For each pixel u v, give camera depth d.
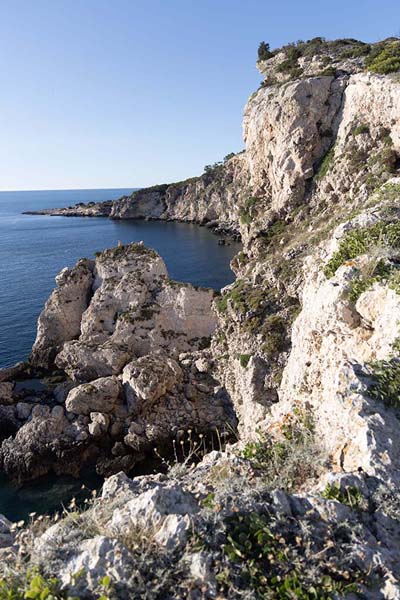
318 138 46.88
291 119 47.88
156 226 128.88
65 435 26.67
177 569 4.99
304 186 47.41
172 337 35.00
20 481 25.31
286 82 55.31
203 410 28.25
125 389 28.98
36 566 5.22
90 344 33.28
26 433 26.66
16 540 7.05
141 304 35.91
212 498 6.21
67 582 4.98
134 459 26.11
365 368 8.44
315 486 6.89
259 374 25.12
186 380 30.28
